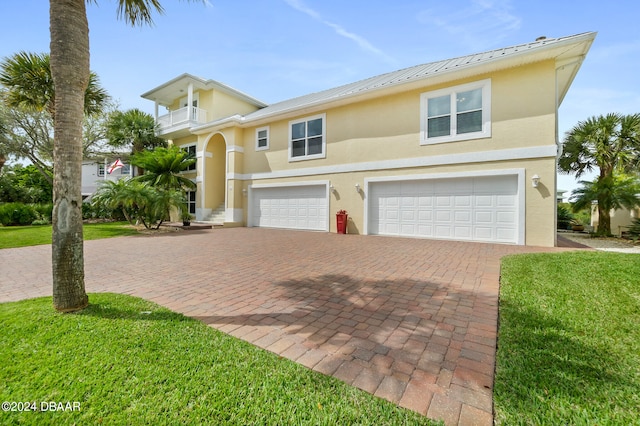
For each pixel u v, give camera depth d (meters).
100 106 14.07
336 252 7.89
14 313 3.53
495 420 1.83
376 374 2.34
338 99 12.21
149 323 3.26
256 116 15.22
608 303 3.69
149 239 10.69
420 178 10.74
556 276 4.86
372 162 11.88
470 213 9.93
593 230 15.09
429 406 1.96
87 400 2.02
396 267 6.10
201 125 18.33
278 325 3.30
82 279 3.76
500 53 10.02
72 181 3.66
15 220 16.17
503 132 9.30
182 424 1.80
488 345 2.81
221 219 16.97
